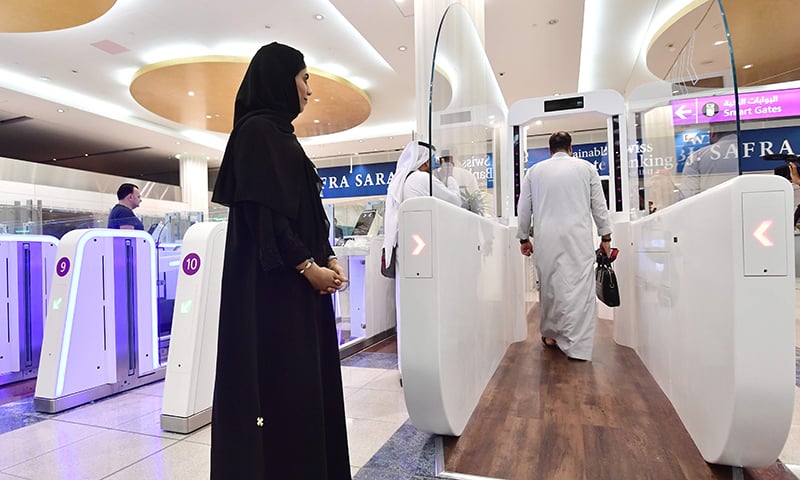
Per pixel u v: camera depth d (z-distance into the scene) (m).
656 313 2.44
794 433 1.92
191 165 12.59
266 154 1.16
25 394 3.13
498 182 3.50
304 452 1.17
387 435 2.06
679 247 1.94
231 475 1.13
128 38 6.19
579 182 3.21
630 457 1.73
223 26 5.89
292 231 1.20
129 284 3.03
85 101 8.67
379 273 4.50
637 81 3.64
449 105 2.27
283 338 1.18
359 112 8.98
